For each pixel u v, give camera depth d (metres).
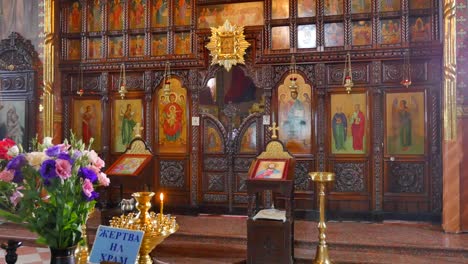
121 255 2.52
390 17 8.09
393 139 8.09
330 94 8.37
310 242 6.37
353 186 8.20
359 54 8.14
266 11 8.55
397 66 8.07
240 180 8.70
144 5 9.20
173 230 3.39
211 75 8.81
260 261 5.38
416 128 7.98
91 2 9.47
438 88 7.84
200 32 8.77
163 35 9.14
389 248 6.14
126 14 9.22
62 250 2.42
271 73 8.53
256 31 8.57
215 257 6.10
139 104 9.18
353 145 8.23
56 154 2.38
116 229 2.60
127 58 9.13
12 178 2.33
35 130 9.12
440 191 7.79
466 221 6.95
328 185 8.31
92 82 9.40
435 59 7.85
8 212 2.37
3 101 9.27
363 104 8.21
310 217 8.27
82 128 9.41
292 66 8.45
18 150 2.51
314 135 8.38
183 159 8.91
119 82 9.24
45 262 6.04
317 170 8.32
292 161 5.76
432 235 6.76
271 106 8.55
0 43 9.29
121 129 9.23
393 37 8.12
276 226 5.33
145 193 3.37
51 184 2.30
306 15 8.49
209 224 7.68
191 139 8.88
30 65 9.10
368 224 7.75
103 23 9.30
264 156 5.91
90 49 9.46
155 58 8.99
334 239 6.50
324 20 8.37
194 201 8.78
